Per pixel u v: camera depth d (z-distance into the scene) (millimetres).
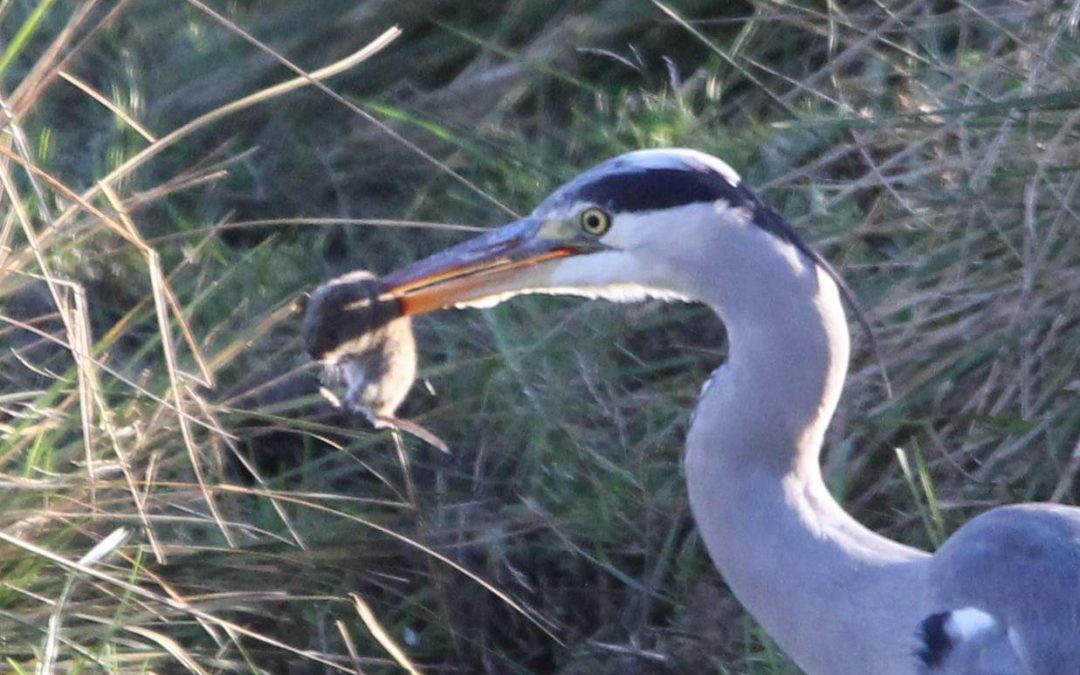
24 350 8656
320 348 6969
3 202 8891
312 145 11133
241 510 8727
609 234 6676
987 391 8594
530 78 11172
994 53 9969
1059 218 8656
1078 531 6184
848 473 8656
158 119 11156
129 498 7840
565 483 9023
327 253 10812
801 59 10914
